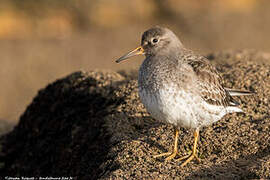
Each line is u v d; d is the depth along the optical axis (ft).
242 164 32.53
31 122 49.03
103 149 37.78
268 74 43.39
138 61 105.60
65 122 44.80
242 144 34.24
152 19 136.36
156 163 33.47
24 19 130.93
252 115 37.76
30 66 103.24
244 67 45.65
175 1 143.64
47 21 132.16
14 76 98.32
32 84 95.71
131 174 32.30
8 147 49.90
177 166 32.89
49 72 100.37
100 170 35.29
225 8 141.38
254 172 30.01
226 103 35.53
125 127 38.99
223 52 55.57
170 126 37.65
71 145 42.01
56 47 115.24
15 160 47.44
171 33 36.11
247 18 132.57
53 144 44.37
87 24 134.00
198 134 34.73
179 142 35.63
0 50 112.47
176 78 32.81
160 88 32.94
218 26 126.31
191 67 33.68
